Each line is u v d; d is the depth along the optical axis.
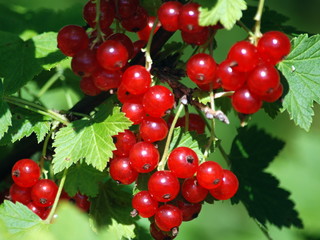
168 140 0.30
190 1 0.29
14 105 0.33
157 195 0.30
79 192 0.33
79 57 0.30
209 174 0.30
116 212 0.33
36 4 0.43
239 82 0.29
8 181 0.35
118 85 0.30
